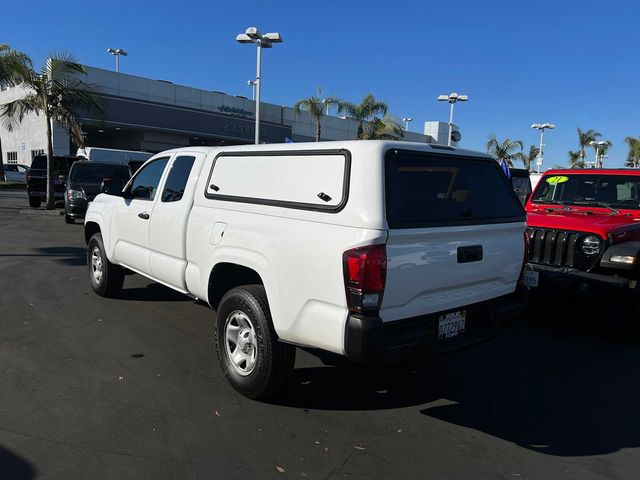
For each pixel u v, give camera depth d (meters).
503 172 4.36
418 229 3.32
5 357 4.61
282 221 3.66
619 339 5.78
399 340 3.30
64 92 17.92
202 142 37.50
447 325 3.70
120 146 36.59
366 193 3.21
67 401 3.81
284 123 41.94
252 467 3.09
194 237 4.51
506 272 4.12
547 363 5.06
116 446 3.25
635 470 3.21
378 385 4.37
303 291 3.44
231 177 4.29
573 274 5.78
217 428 3.52
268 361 3.73
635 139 40.12
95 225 6.82
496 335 4.02
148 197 5.52
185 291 4.82
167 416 3.65
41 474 2.93
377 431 3.59
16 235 12.16
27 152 34.41
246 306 3.86
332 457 3.24
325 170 3.50
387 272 3.18
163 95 34.12
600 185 7.18
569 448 3.46
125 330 5.43
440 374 4.67
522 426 3.75
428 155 3.66
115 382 4.17
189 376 4.34
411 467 3.17
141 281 7.56
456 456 3.32
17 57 17.64
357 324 3.14
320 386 4.29
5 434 3.33
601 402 4.20
